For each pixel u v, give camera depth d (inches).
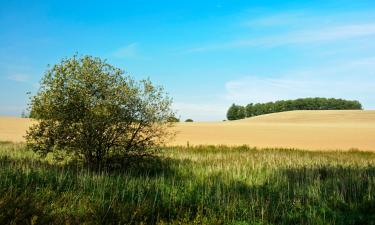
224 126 2709.2
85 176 430.3
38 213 302.4
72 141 552.7
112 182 411.5
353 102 6653.5
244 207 376.2
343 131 2319.1
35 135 557.3
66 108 542.6
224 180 498.9
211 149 1112.2
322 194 439.8
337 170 611.5
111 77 566.9
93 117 534.3
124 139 580.4
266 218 351.6
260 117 4271.7
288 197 418.3
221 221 330.0
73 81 549.6
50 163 608.1
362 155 1071.6
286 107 6619.1
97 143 554.9
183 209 359.6
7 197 315.0
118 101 556.4
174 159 725.9
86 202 338.3
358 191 452.4
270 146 1496.1
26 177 395.5
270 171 589.0
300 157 879.7
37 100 550.6
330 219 355.6
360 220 358.3
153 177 495.5
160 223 314.7
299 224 345.1
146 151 609.6
